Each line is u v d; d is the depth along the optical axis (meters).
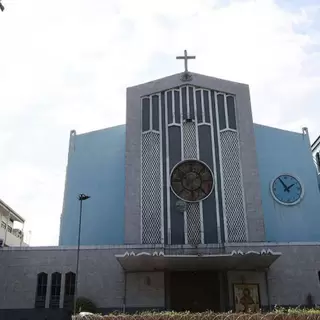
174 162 30.52
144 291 26.55
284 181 33.22
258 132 35.00
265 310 25.62
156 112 32.22
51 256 27.66
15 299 26.80
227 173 30.19
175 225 28.81
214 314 15.30
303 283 26.50
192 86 32.84
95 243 32.25
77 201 33.78
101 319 16.41
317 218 32.12
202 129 31.45
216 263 25.27
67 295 26.69
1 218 46.19
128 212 29.22
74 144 35.97
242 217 29.00
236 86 32.88
